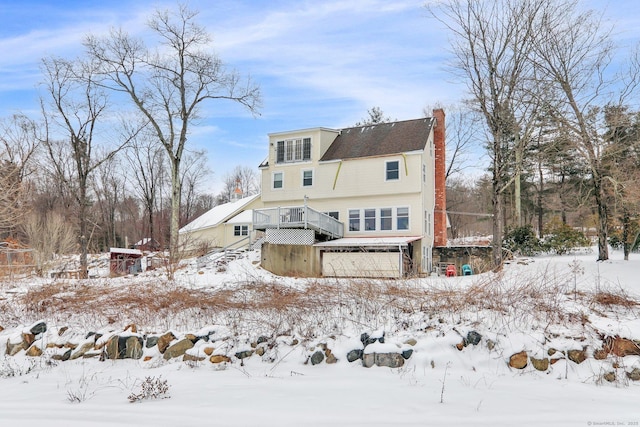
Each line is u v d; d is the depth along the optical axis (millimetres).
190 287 13812
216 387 7496
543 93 21516
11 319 12008
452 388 7301
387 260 24859
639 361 8188
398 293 11219
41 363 9789
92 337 10359
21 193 26453
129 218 55031
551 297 10539
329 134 31312
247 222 36031
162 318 11102
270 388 7375
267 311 10742
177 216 28344
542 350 8562
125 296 12539
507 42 21828
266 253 24688
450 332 9125
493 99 22297
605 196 22844
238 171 75562
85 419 5805
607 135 22016
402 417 5840
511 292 10719
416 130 29406
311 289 11938
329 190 29656
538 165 34469
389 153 28078
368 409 6191
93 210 50219
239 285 13281
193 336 9719
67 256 28094
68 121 28203
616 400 6781
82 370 9195
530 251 29953
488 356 8711
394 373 8258
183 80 28938
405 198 27516
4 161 27891
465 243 40281
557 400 6727
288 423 5594
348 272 25312
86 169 28906
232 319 10578
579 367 8359
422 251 26594
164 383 7410
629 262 20281
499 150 22359
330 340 9281
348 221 28984
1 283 17016
